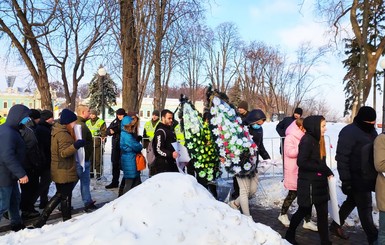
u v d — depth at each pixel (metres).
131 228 3.20
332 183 4.76
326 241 4.73
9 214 5.50
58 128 5.46
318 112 57.28
